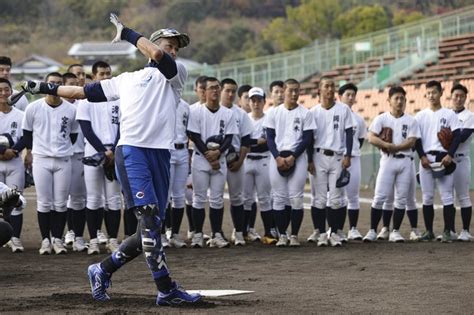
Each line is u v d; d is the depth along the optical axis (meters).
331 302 8.00
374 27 54.09
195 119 13.04
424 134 13.85
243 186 13.50
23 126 12.20
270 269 10.61
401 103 13.77
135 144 7.71
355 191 14.11
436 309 7.63
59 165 12.17
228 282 9.51
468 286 9.03
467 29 37.50
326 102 13.25
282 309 7.58
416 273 10.09
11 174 12.34
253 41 60.56
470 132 13.71
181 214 13.08
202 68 39.91
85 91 7.92
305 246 13.18
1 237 7.87
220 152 12.98
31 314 7.30
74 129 12.30
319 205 13.29
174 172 12.96
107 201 12.34
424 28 39.19
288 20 57.47
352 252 12.28
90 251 12.18
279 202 13.15
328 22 55.75
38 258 11.79
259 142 13.74
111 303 7.84
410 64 34.59
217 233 13.20
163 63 7.71
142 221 7.68
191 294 7.82
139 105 7.75
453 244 13.26
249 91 14.38
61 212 12.29
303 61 40.19
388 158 13.76
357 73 37.53
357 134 14.14
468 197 13.80
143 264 11.02
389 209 14.10
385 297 8.30
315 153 13.25
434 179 13.91
